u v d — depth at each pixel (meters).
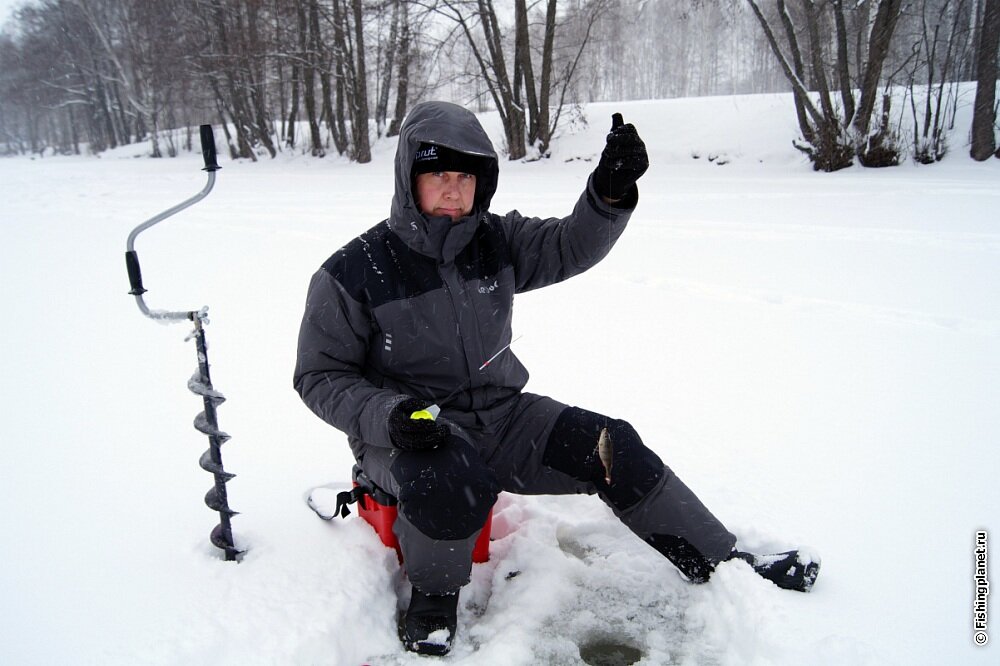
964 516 2.42
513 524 2.53
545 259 2.31
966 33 16.83
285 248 7.45
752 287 5.59
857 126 15.01
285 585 2.10
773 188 11.80
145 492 2.70
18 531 2.43
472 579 2.23
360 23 21.11
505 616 2.07
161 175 19.12
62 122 55.78
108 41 38.03
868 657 1.72
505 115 20.23
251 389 3.69
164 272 6.40
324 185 14.99
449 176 2.02
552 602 2.12
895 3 14.20
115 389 3.74
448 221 2.06
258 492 2.67
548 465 2.23
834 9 15.35
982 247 6.61
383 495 2.21
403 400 1.94
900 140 15.03
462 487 1.89
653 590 2.18
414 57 23.17
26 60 51.31
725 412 3.31
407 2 19.77
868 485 2.64
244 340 4.49
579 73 24.09
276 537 2.36
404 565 2.20
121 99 45.19
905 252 6.55
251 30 24.33
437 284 2.13
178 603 2.03
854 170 14.70
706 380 3.71
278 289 5.75
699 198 10.86
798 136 17.33
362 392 2.04
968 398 3.41
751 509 2.46
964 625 1.90
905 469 2.75
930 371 3.77
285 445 3.06
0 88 57.84
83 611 2.01
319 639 1.87
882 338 4.32
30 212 10.60
